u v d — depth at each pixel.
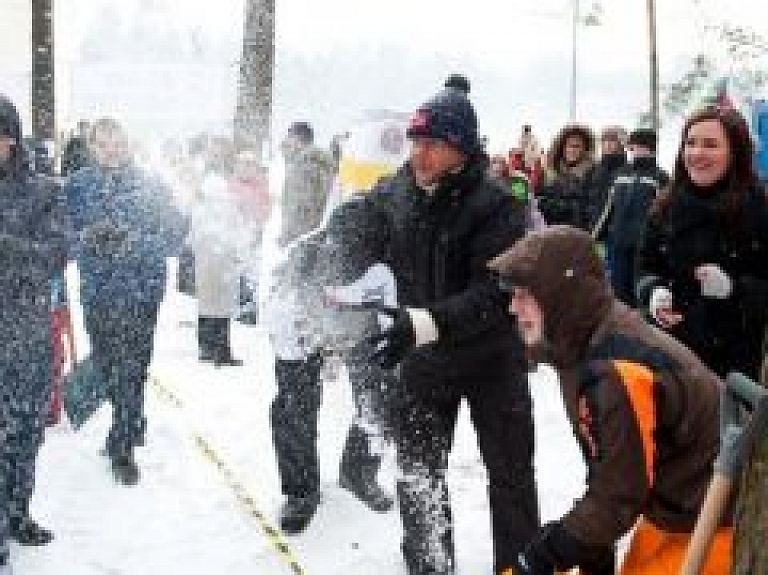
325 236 4.22
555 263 2.47
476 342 3.63
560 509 4.90
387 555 4.30
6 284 3.95
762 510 2.14
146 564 4.14
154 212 4.77
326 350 4.42
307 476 4.50
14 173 3.97
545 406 6.69
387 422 4.30
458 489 5.07
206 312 7.27
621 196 6.82
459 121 3.57
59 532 4.39
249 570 4.14
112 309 4.81
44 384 4.14
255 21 11.48
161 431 5.67
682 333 3.75
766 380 2.26
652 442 2.39
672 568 2.53
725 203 3.67
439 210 3.67
